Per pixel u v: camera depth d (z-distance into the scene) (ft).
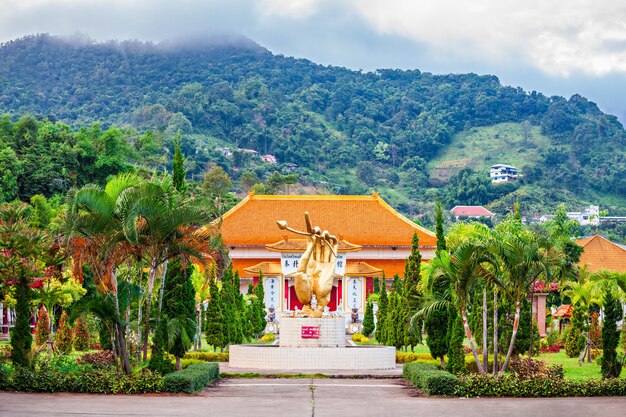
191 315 142.61
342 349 162.50
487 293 167.84
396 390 131.44
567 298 317.42
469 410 107.45
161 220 130.82
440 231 162.91
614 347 138.72
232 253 357.61
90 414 100.17
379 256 358.43
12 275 163.63
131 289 136.87
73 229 128.26
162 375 129.70
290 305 337.52
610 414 103.35
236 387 134.10
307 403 114.01
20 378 120.88
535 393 123.44
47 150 471.21
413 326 150.30
